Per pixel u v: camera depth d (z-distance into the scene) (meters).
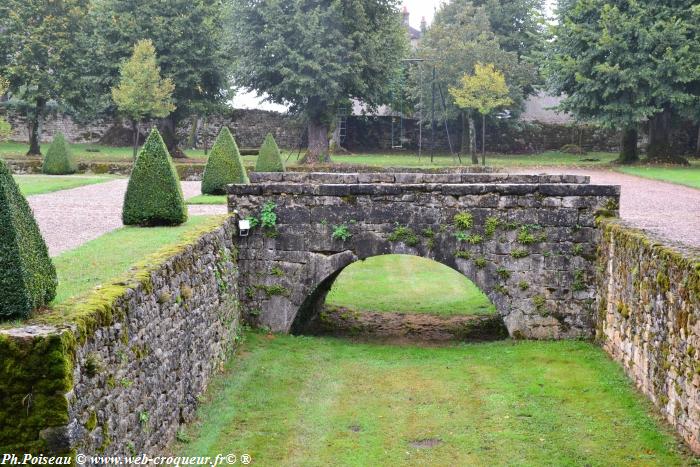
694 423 10.13
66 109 40.72
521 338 16.39
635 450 10.63
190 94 39.16
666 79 33.91
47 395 6.71
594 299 16.11
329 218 16.69
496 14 47.50
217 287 14.09
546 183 17.20
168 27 37.62
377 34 35.97
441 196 16.42
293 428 11.67
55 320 7.25
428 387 13.70
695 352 10.05
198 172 32.53
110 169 33.72
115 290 8.63
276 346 16.05
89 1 39.91
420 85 44.19
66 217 18.50
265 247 16.89
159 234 14.45
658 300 11.70
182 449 10.46
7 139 44.34
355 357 15.62
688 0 34.03
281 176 18.61
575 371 14.16
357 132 49.97
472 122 38.72
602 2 35.16
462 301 21.50
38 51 38.06
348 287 23.12
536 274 16.27
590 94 35.44
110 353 8.05
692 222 16.69
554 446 11.02
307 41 34.84
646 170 34.12
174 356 10.78
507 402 12.77
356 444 11.17
